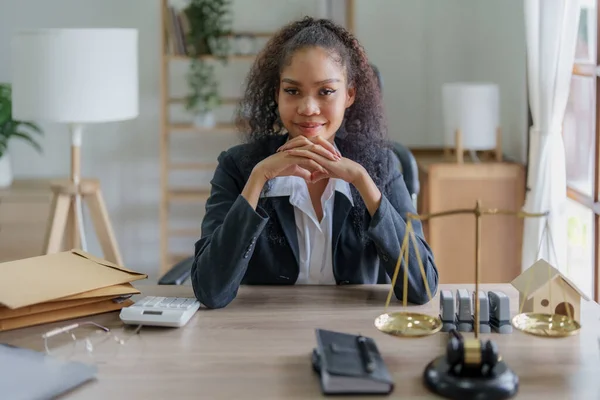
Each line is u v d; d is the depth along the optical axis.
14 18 3.67
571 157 2.82
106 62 2.65
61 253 1.58
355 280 1.67
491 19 3.59
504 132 3.56
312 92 1.51
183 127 3.54
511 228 3.17
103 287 1.45
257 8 3.69
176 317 1.35
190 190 3.81
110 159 3.79
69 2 3.67
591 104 2.62
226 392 1.09
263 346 1.27
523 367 1.18
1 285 1.38
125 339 1.30
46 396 1.06
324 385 1.08
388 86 3.69
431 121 3.71
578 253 2.74
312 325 1.37
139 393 1.08
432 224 3.17
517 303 1.50
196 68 3.65
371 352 1.15
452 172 3.16
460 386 1.06
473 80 3.66
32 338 1.31
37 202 3.29
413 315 1.26
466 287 1.62
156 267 3.88
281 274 1.66
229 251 1.44
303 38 1.53
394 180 1.71
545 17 2.49
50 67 2.59
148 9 3.69
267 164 1.49
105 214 2.96
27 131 3.73
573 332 1.22
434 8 3.64
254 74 1.74
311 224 1.65
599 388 1.10
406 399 1.06
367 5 3.65
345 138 1.71
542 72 2.53
